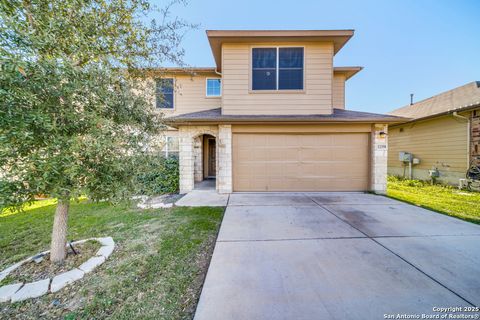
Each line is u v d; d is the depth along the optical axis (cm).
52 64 210
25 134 192
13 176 206
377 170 735
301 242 346
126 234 389
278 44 787
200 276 263
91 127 237
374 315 193
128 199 289
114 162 256
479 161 823
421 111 1154
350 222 442
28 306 215
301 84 793
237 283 240
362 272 260
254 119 705
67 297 227
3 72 183
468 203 611
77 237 381
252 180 764
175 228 416
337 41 783
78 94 238
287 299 214
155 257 306
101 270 274
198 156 1112
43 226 451
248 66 790
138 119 310
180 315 202
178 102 1119
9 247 358
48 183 226
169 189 787
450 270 262
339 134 752
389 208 550
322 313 196
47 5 266
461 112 889
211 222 448
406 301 210
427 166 1066
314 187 759
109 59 301
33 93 210
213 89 1127
